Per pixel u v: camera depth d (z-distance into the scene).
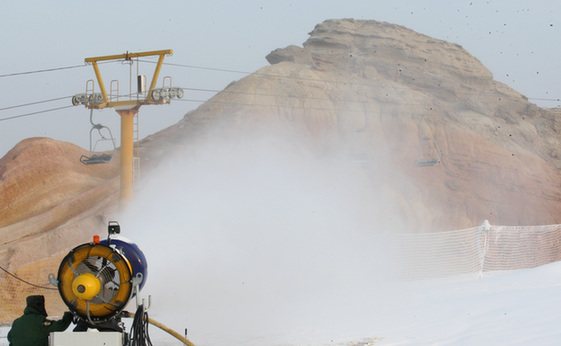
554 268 15.99
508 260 29.55
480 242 22.02
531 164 93.62
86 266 6.17
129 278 6.09
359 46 101.38
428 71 101.00
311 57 96.75
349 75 94.00
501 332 9.16
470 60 108.62
